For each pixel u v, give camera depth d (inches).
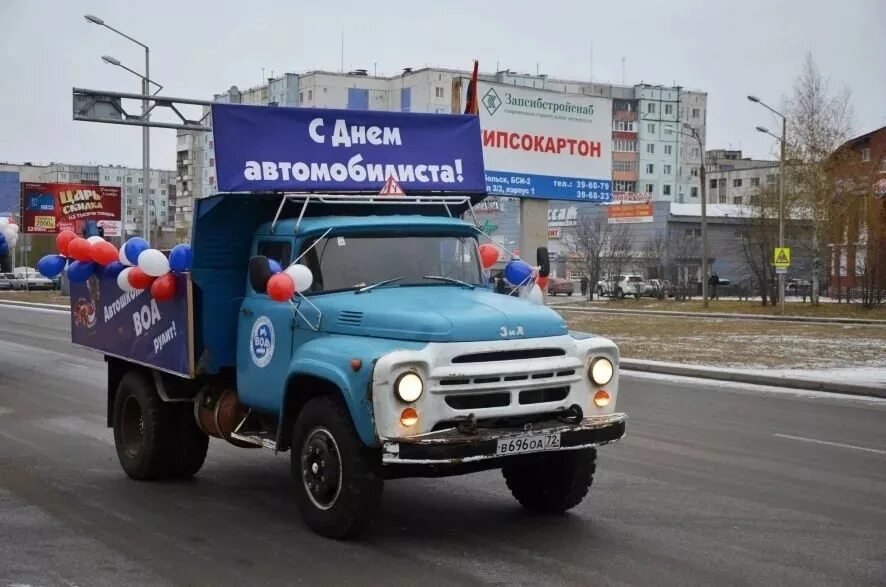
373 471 253.1
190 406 344.8
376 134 325.1
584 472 286.8
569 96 1268.5
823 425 503.8
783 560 251.9
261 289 274.8
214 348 311.4
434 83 3821.4
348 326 265.0
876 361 815.1
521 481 298.7
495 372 246.5
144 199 1503.4
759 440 453.7
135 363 352.5
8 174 3100.4
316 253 288.5
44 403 557.9
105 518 293.9
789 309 1776.6
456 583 228.8
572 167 1278.3
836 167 1911.9
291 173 308.2
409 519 291.1
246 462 387.2
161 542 266.4
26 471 367.9
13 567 243.0
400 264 294.4
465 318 249.6
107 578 233.9
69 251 373.4
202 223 304.3
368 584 228.1
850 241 1879.9
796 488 345.7
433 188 331.6
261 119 307.9
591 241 2603.3
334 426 255.6
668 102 4579.2
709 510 308.8
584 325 1318.9
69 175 5551.2
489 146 1203.2
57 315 1515.7
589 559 250.2
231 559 249.3
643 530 281.1
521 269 312.2
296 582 229.8
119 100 1015.0
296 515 297.4
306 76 3912.4
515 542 266.4
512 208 2780.5
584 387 263.9
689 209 3248.0
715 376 733.3
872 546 267.1
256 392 298.2
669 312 1734.7
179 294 313.9
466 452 239.0
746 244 2402.8
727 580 233.8
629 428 486.6
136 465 345.7
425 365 240.7
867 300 1733.5
